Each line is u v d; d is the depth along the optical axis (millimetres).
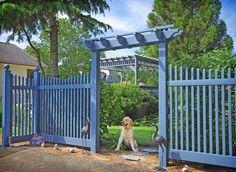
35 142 8273
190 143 5945
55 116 8344
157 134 6078
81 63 29688
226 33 22109
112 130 11258
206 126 5734
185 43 20234
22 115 8445
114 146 7969
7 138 8008
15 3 12188
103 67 20703
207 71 5867
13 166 6031
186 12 21438
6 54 24469
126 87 15156
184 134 6004
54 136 8281
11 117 8141
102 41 7102
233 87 5504
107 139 8922
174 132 6137
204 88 5711
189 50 20328
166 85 6113
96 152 7297
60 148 7809
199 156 5715
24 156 6684
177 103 6031
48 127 8516
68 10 12297
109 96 8906
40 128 8719
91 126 7406
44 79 8672
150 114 16062
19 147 7766
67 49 29578
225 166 5500
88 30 14422
